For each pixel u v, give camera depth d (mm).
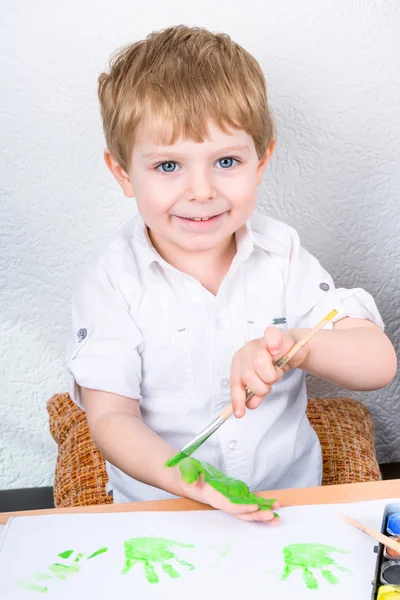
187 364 1078
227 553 679
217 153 922
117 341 1020
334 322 1081
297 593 630
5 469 1585
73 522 728
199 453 1087
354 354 968
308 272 1129
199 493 746
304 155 1409
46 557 675
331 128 1396
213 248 1078
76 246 1439
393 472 1607
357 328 1022
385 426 1607
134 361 1031
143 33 1325
